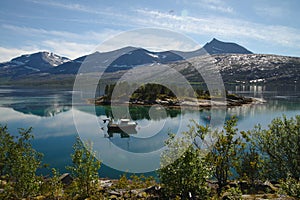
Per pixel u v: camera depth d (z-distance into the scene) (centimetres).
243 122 3925
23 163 753
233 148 952
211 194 834
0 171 779
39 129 3312
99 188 859
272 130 1118
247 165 995
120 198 790
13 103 6438
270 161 1089
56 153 2297
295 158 1041
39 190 802
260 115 4744
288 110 5528
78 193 801
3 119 4147
